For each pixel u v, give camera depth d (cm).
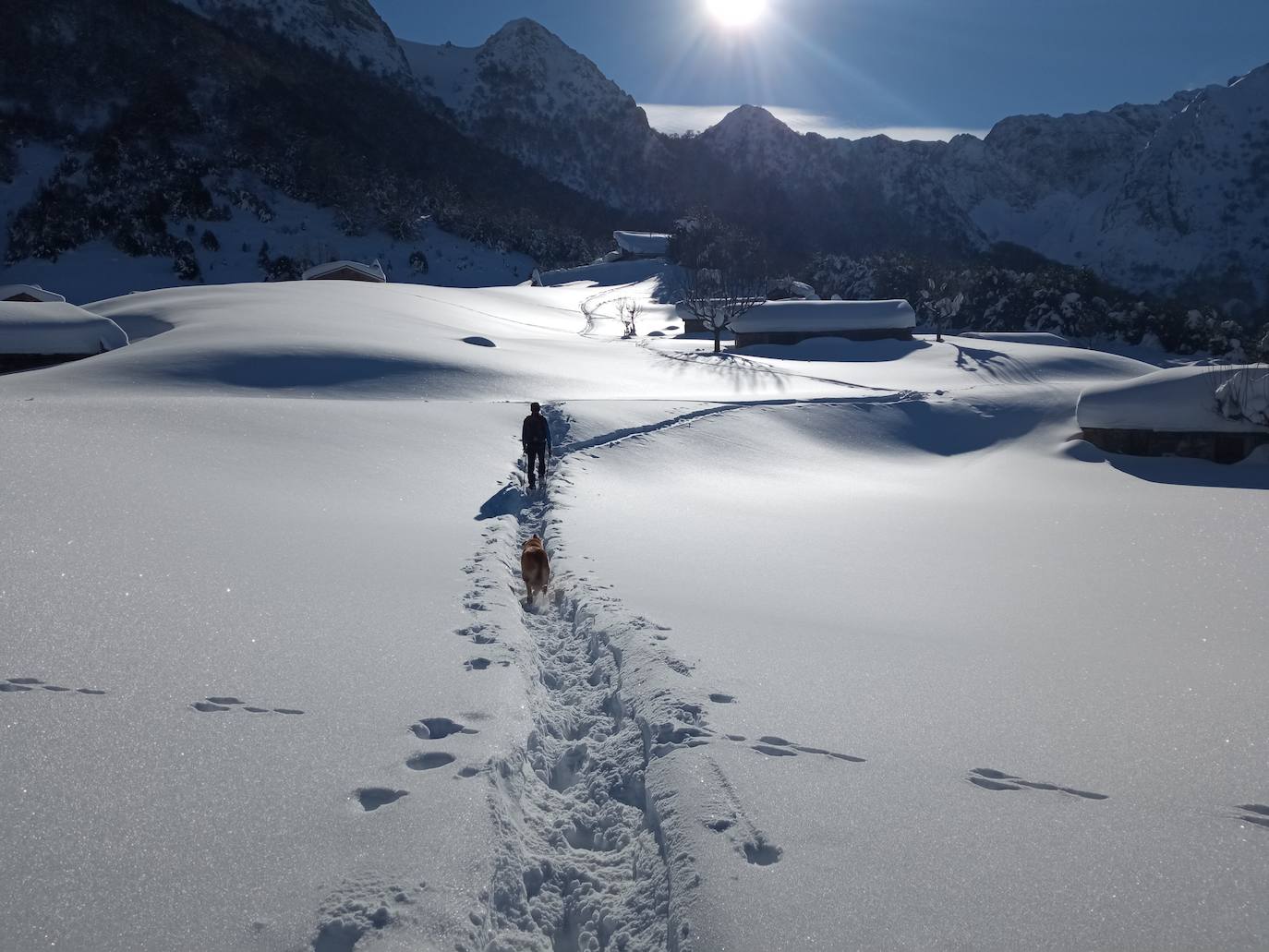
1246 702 675
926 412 3422
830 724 605
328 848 420
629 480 1973
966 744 580
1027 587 1141
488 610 832
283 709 569
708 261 11888
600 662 753
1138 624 946
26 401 1714
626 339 6203
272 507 1212
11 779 451
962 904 391
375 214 16150
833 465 2639
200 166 15325
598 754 591
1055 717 638
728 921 375
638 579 1035
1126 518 1739
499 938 386
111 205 13150
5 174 14138
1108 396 2947
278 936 356
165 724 530
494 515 1401
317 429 1866
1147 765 553
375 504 1379
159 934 352
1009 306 11794
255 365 3027
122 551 869
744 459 2472
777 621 878
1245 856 439
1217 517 1741
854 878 411
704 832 451
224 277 12325
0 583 723
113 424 1577
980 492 2347
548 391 3284
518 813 496
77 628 655
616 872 459
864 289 13175
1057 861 431
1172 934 372
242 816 441
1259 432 2736
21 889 371
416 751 524
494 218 17825
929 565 1262
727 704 631
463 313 6269
